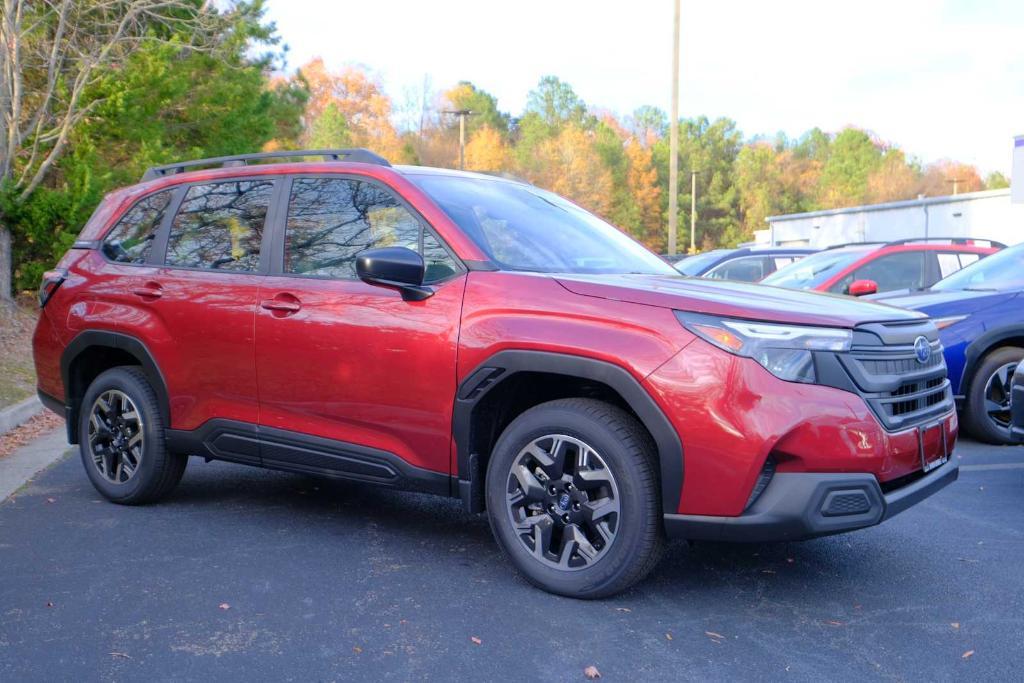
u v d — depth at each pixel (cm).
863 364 380
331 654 350
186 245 543
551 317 402
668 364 376
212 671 335
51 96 1595
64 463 708
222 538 496
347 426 463
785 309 382
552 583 406
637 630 373
